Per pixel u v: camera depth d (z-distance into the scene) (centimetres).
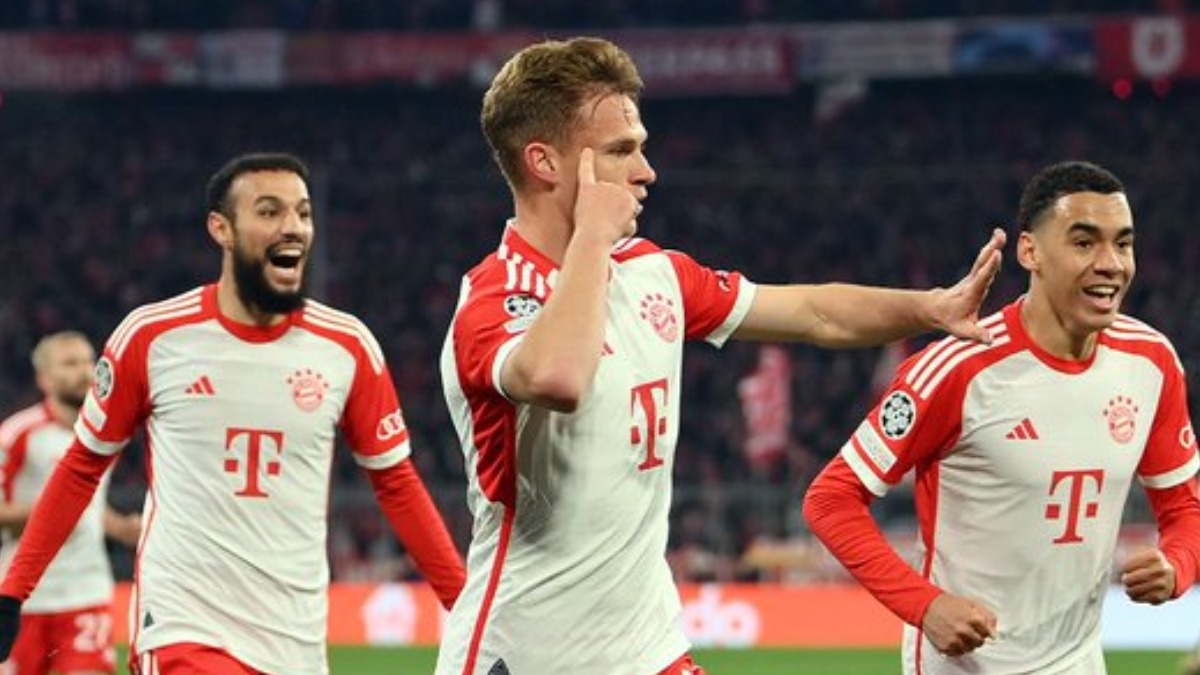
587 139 1320
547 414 1338
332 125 10381
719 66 10031
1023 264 1716
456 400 1391
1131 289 8681
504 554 1386
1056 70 9794
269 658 1969
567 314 1223
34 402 8338
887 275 9069
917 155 9862
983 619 1622
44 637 2988
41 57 10000
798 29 9956
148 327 2000
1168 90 10175
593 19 10369
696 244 9350
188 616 1944
